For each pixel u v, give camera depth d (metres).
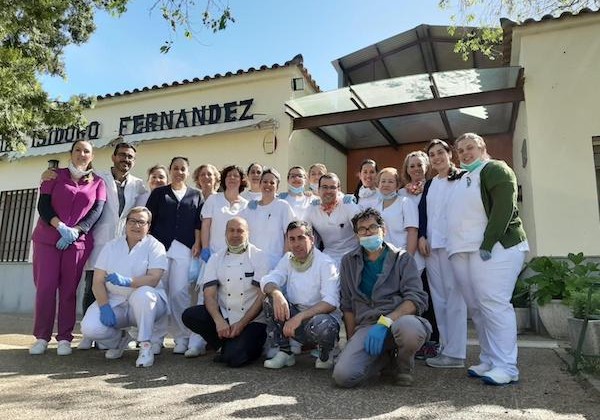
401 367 3.14
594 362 3.62
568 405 2.68
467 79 6.90
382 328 3.08
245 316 3.82
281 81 8.12
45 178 4.46
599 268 5.84
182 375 3.47
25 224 9.80
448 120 8.42
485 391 2.99
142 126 9.02
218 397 2.86
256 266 3.96
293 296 3.75
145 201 5.15
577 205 6.11
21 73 6.29
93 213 4.57
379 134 9.26
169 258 4.54
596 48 6.41
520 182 7.45
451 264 3.52
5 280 9.59
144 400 2.80
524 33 6.69
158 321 4.29
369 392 2.98
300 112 7.98
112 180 4.84
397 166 9.83
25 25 6.68
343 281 3.52
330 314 3.59
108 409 2.62
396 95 7.48
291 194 4.68
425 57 9.97
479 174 3.33
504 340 3.17
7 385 3.16
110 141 9.02
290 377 3.40
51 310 4.37
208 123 8.48
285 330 3.46
